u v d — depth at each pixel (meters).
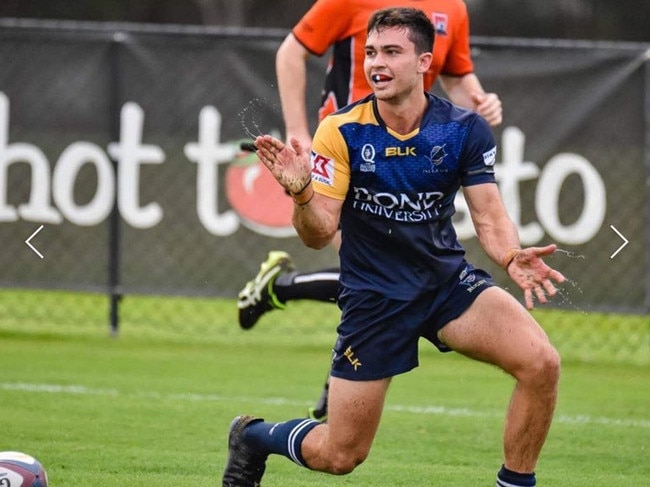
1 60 33.88
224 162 33.72
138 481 19.27
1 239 34.16
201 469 20.20
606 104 32.81
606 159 32.88
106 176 33.97
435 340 16.36
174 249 33.97
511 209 33.09
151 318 39.94
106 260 34.09
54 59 33.81
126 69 33.81
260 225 33.72
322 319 40.72
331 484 19.58
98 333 36.81
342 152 16.03
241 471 17.20
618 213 32.91
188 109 33.75
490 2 70.88
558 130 32.94
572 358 35.25
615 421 25.58
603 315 37.97
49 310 40.84
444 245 16.20
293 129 24.08
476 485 19.70
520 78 32.94
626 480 20.36
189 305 42.59
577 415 26.16
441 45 23.89
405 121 16.03
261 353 34.16
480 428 24.44
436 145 16.03
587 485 19.91
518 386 15.85
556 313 41.53
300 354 34.16
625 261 32.91
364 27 23.58
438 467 20.97
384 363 15.91
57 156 33.97
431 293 16.02
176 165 33.84
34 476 15.86
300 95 24.17
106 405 25.75
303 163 15.22
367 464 21.05
